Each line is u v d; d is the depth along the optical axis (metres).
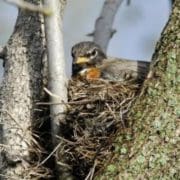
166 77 9.83
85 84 12.21
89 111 11.41
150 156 9.49
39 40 11.55
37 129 11.58
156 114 9.67
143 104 9.87
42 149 11.57
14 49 11.62
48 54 10.98
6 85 11.55
